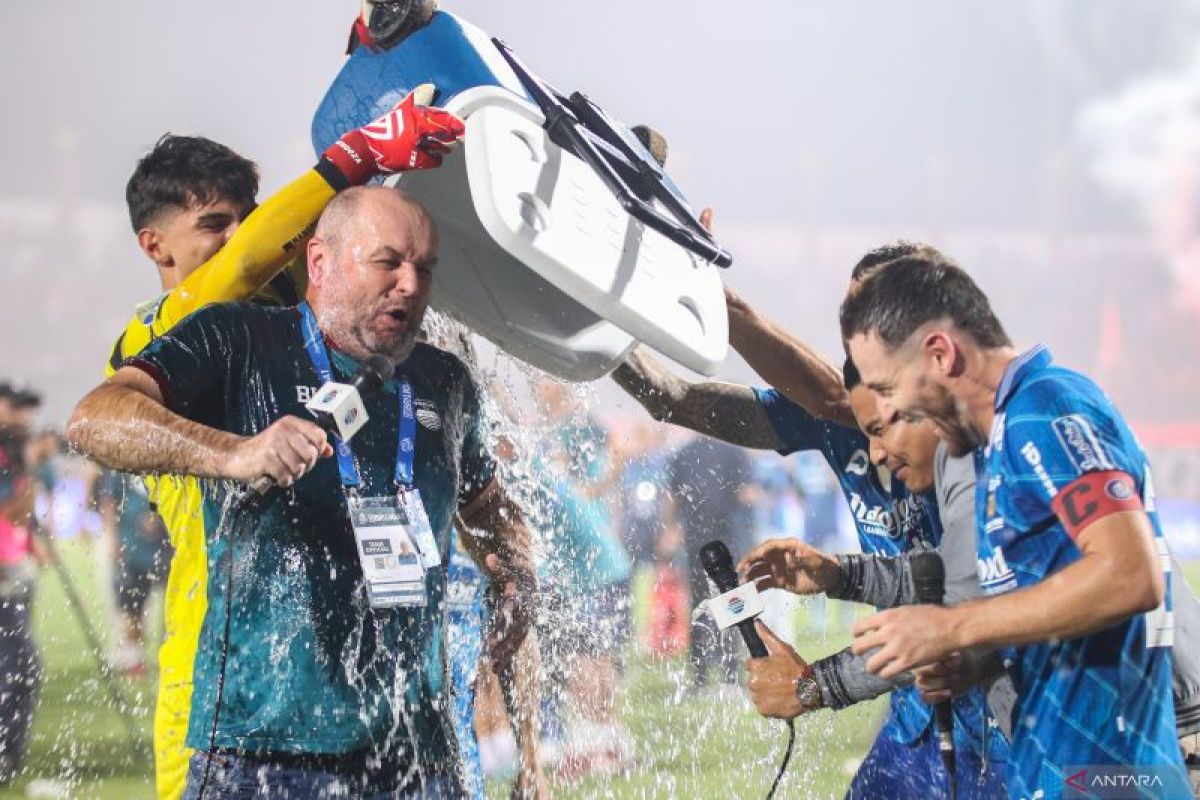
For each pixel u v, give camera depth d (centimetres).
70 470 1006
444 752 294
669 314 328
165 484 311
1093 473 250
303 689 279
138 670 782
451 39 322
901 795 338
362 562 282
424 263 294
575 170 322
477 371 411
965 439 281
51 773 563
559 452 537
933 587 284
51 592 1196
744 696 661
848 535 1316
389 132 305
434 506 301
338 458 288
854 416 364
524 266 355
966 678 272
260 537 282
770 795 317
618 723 534
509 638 345
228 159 356
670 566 827
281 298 348
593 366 359
